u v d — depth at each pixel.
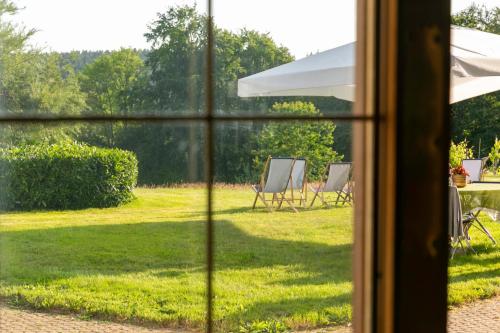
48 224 4.66
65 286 4.61
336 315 4.28
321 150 6.15
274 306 4.55
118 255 5.38
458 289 4.98
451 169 5.94
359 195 1.04
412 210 0.94
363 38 1.01
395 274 0.95
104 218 5.27
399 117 0.93
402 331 0.96
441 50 0.93
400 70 0.92
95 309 4.39
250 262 5.67
